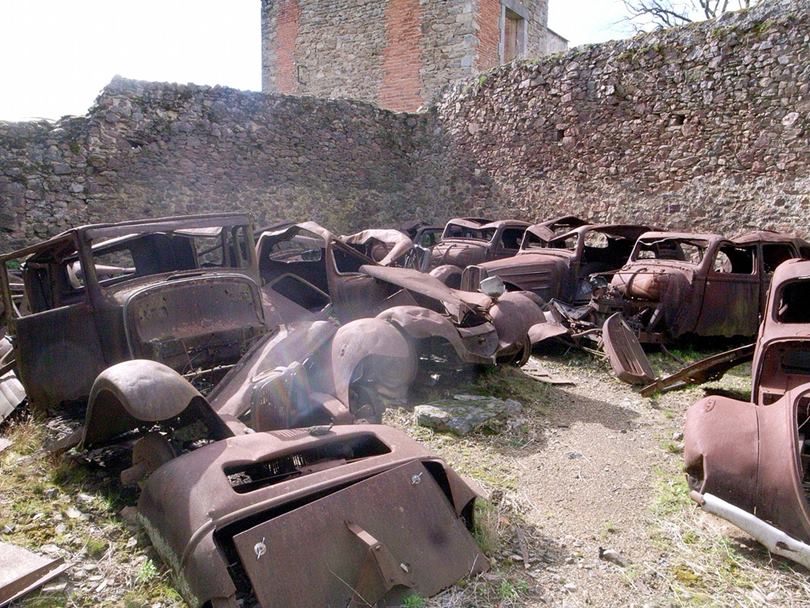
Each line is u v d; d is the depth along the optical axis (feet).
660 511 10.48
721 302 21.48
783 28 31.37
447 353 16.53
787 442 8.75
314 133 43.98
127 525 9.44
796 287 13.84
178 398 8.89
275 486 7.81
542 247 28.84
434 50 51.96
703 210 34.63
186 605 7.53
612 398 17.19
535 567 8.69
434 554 8.02
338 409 11.64
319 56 58.34
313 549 7.27
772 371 12.16
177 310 13.01
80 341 13.01
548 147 41.52
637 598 8.05
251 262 15.58
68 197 33.30
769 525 8.48
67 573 8.23
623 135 37.78
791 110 31.19
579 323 22.13
